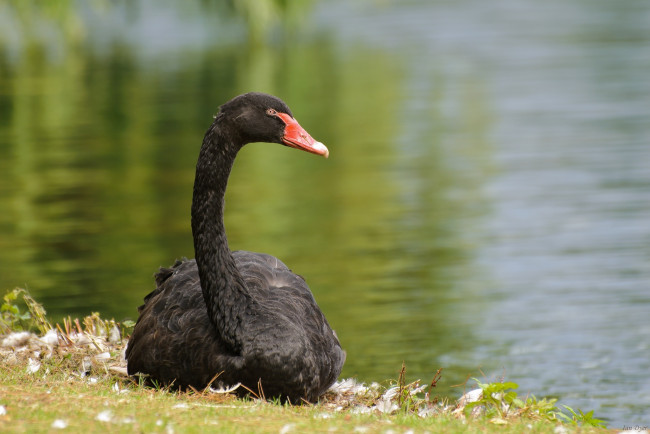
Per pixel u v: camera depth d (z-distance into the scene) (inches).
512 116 1091.3
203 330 295.7
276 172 891.4
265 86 1266.0
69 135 1029.2
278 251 640.4
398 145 973.2
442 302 538.0
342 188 816.9
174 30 1827.0
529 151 931.3
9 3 1406.3
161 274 336.8
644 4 1998.0
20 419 224.1
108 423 222.8
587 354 453.4
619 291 555.8
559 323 502.3
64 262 615.8
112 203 768.9
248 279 315.9
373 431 232.7
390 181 839.1
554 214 723.4
